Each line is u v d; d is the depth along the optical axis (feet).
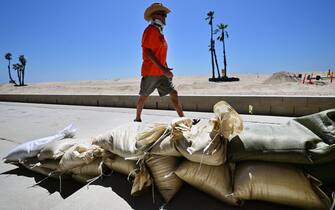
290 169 6.10
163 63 13.98
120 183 8.20
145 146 7.63
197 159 6.66
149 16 13.39
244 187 6.20
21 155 11.08
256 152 6.31
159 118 20.24
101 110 27.63
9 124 21.22
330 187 6.15
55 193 9.20
